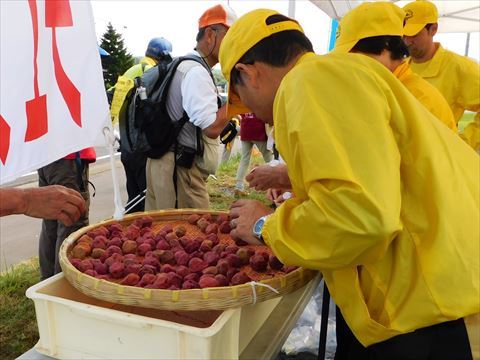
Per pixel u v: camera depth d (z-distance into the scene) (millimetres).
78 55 1063
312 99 786
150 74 2096
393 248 873
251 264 1138
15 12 890
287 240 825
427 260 845
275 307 1204
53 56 995
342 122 762
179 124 2020
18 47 899
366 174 735
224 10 2086
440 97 1623
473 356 885
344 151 752
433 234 841
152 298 894
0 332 2389
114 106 2166
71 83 1043
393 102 819
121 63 21031
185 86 1957
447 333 890
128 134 2176
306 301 1269
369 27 1394
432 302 846
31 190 1139
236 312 898
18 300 2693
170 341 841
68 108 1041
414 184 845
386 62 1421
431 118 927
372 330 911
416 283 858
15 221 4250
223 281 1020
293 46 979
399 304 882
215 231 1416
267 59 979
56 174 2264
